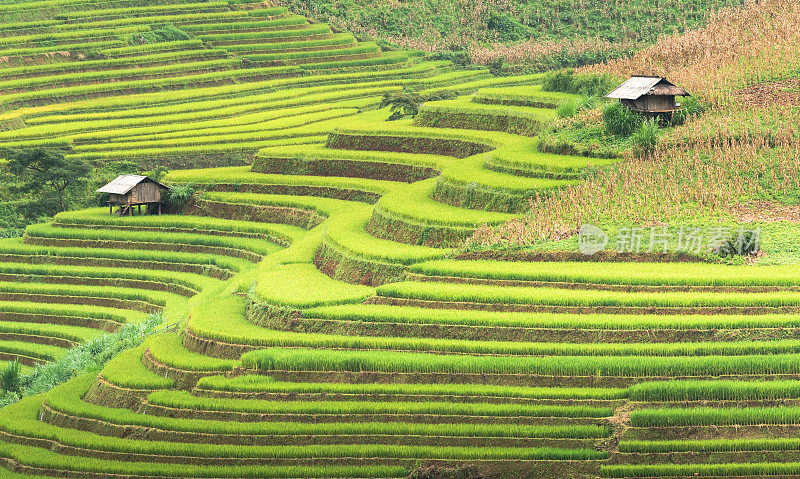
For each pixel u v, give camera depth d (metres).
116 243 91.19
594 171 66.94
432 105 104.19
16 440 48.84
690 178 62.66
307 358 48.72
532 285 54.09
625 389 43.50
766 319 46.16
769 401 41.44
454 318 50.31
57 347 76.00
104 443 45.41
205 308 61.31
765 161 63.44
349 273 62.28
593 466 40.06
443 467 41.00
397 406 44.56
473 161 78.69
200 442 45.00
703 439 40.34
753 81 78.50
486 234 60.84
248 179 99.62
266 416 45.62
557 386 44.84
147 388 50.78
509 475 40.50
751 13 105.31
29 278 88.12
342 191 92.25
